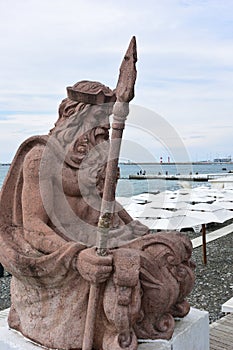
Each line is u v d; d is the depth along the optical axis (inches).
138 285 85.2
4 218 99.4
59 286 90.7
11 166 101.7
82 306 89.0
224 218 314.5
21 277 92.8
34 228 93.5
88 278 83.1
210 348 127.6
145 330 92.0
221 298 219.0
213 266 284.0
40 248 92.0
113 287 84.0
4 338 97.9
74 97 98.3
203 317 105.4
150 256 91.5
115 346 84.3
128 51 79.8
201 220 290.7
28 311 96.3
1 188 101.3
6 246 93.7
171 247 92.4
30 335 95.8
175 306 101.0
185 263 97.9
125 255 84.4
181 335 95.9
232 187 601.0
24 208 95.9
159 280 89.5
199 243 354.3
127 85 79.7
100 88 98.4
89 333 84.7
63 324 90.2
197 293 228.2
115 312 83.0
